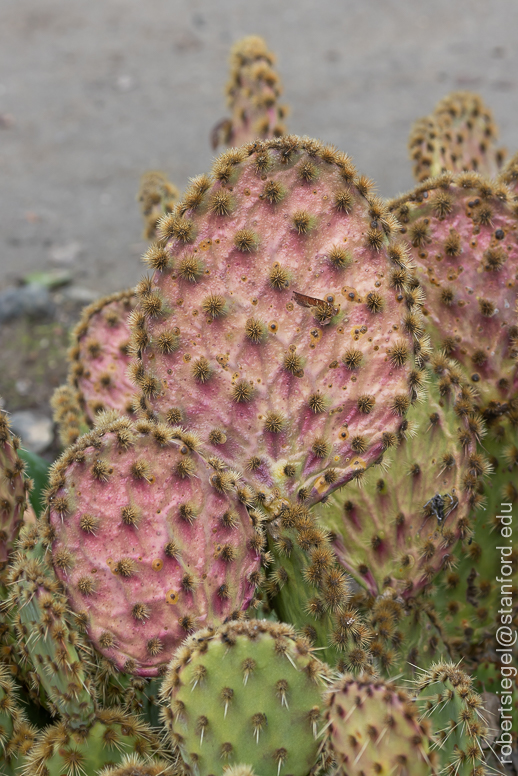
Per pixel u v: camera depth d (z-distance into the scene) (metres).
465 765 0.95
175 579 0.95
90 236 2.54
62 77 3.56
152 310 0.99
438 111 1.26
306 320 0.99
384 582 1.03
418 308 1.00
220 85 3.48
